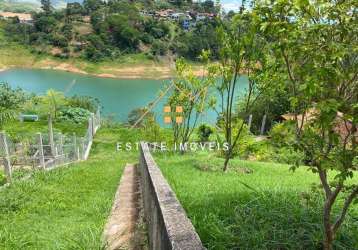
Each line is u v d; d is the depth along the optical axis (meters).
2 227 7.63
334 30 3.83
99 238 6.03
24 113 35.81
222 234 4.80
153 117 23.31
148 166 7.01
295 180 9.86
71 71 98.44
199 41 96.69
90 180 13.60
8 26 119.00
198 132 22.50
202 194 7.16
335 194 4.15
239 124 15.12
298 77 4.11
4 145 12.90
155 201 4.53
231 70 11.73
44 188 11.83
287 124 4.19
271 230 4.91
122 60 101.06
